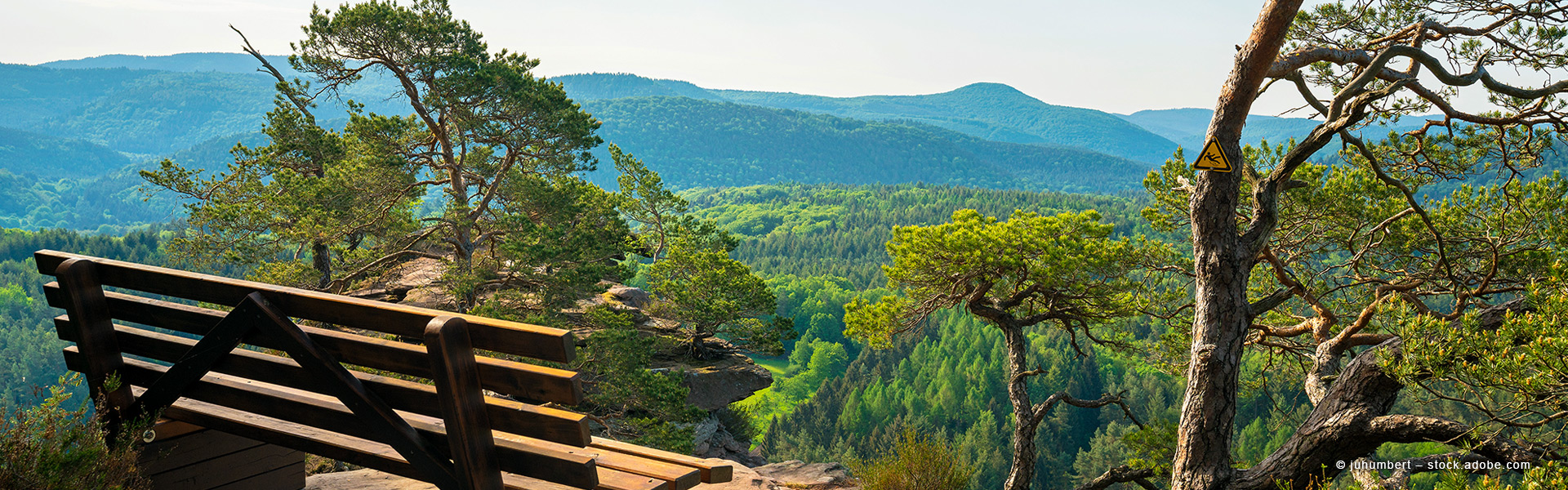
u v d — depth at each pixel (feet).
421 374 8.68
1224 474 24.94
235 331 9.73
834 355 419.74
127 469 10.14
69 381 10.72
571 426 8.13
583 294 61.87
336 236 72.18
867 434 322.55
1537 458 16.69
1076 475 288.92
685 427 56.08
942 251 46.68
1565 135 27.76
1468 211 35.09
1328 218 37.86
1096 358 369.09
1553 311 15.19
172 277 10.27
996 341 423.23
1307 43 30.42
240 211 72.74
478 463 8.58
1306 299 37.68
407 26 66.28
